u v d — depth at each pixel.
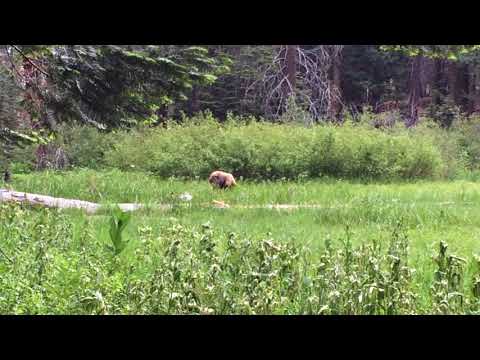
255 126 30.00
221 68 11.50
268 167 27.48
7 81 17.48
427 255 8.68
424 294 6.49
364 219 13.47
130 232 10.94
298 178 25.16
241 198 17.56
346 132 29.83
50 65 10.96
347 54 48.59
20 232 8.68
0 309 5.30
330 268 5.32
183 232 7.98
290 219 13.38
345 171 28.23
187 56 10.88
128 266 6.98
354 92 49.44
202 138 28.59
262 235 10.48
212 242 5.79
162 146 28.88
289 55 39.25
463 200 18.31
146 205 14.75
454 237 11.46
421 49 10.46
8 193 14.80
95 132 31.86
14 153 27.38
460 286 5.52
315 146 28.25
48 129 12.73
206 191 19.03
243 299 4.71
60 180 21.30
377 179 28.22
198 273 4.98
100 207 14.59
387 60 47.62
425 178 29.53
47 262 6.58
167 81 11.10
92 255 7.15
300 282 5.55
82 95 11.24
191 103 42.72
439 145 32.91
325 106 41.34
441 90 49.75
